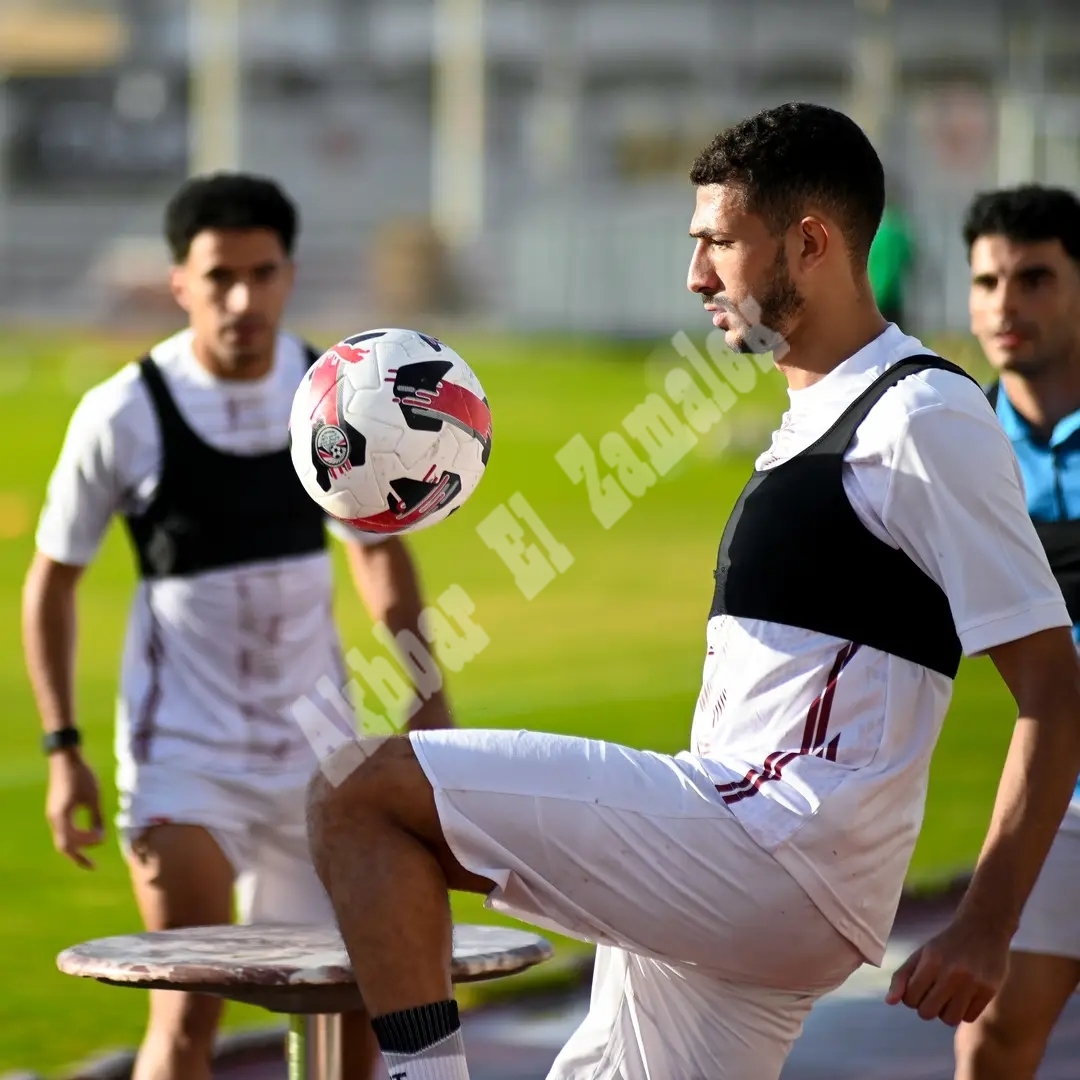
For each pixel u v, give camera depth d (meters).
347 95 181.00
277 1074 19.16
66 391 103.38
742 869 11.14
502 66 175.25
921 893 24.73
